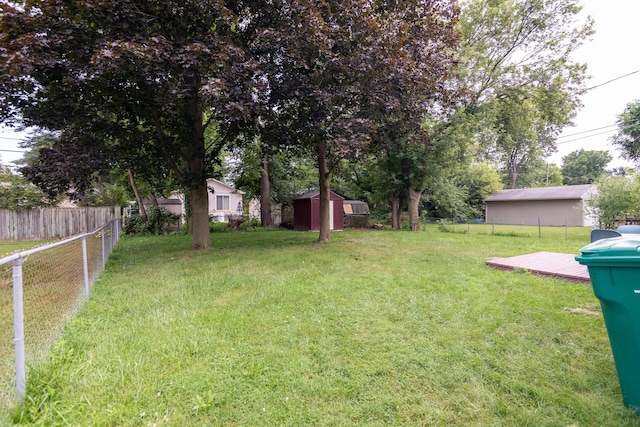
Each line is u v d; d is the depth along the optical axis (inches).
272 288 173.5
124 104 267.3
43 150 248.2
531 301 147.2
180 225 631.2
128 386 81.7
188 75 220.8
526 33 501.4
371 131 284.8
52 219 512.7
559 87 513.7
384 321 125.8
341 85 281.7
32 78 230.5
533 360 94.2
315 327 120.3
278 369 90.7
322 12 259.4
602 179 433.4
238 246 354.0
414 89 285.4
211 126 493.0
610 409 71.3
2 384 72.3
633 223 384.5
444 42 322.7
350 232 542.6
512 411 71.9
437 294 160.6
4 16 203.0
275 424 68.9
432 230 605.9
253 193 701.3
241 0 264.7
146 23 232.4
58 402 74.3
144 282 193.9
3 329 98.7
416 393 79.3
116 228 407.8
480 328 117.5
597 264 71.5
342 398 77.6
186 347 103.2
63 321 119.3
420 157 546.3
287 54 244.7
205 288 176.6
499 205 1000.2
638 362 68.0
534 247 335.3
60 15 216.1
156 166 340.8
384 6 309.4
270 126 310.8
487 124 518.3
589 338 107.7
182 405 74.8
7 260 69.0
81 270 156.9
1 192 556.4
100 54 186.2
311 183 808.9
